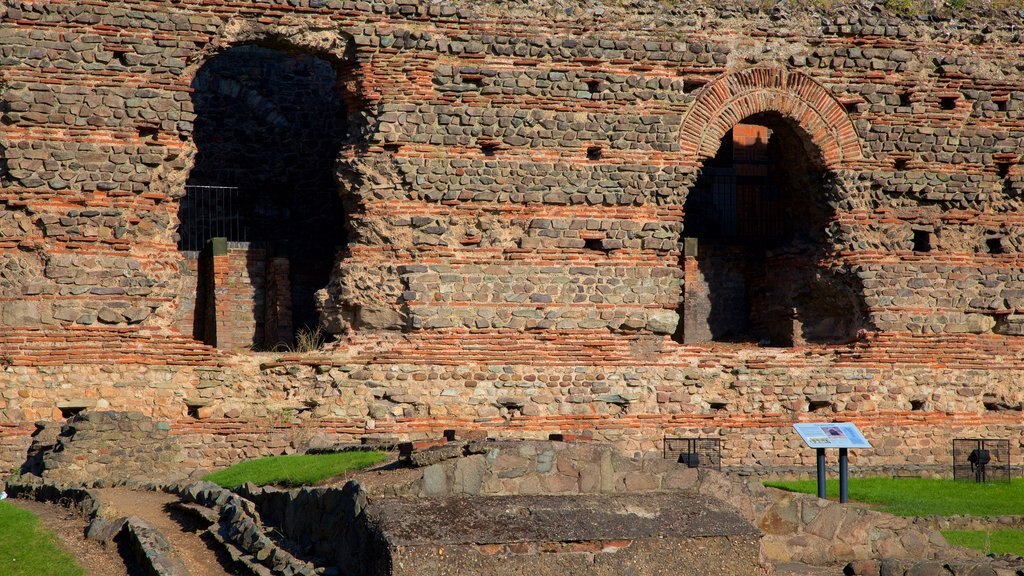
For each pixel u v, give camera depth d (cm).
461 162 3111
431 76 3105
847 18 3334
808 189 3391
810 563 1980
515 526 1692
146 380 2927
